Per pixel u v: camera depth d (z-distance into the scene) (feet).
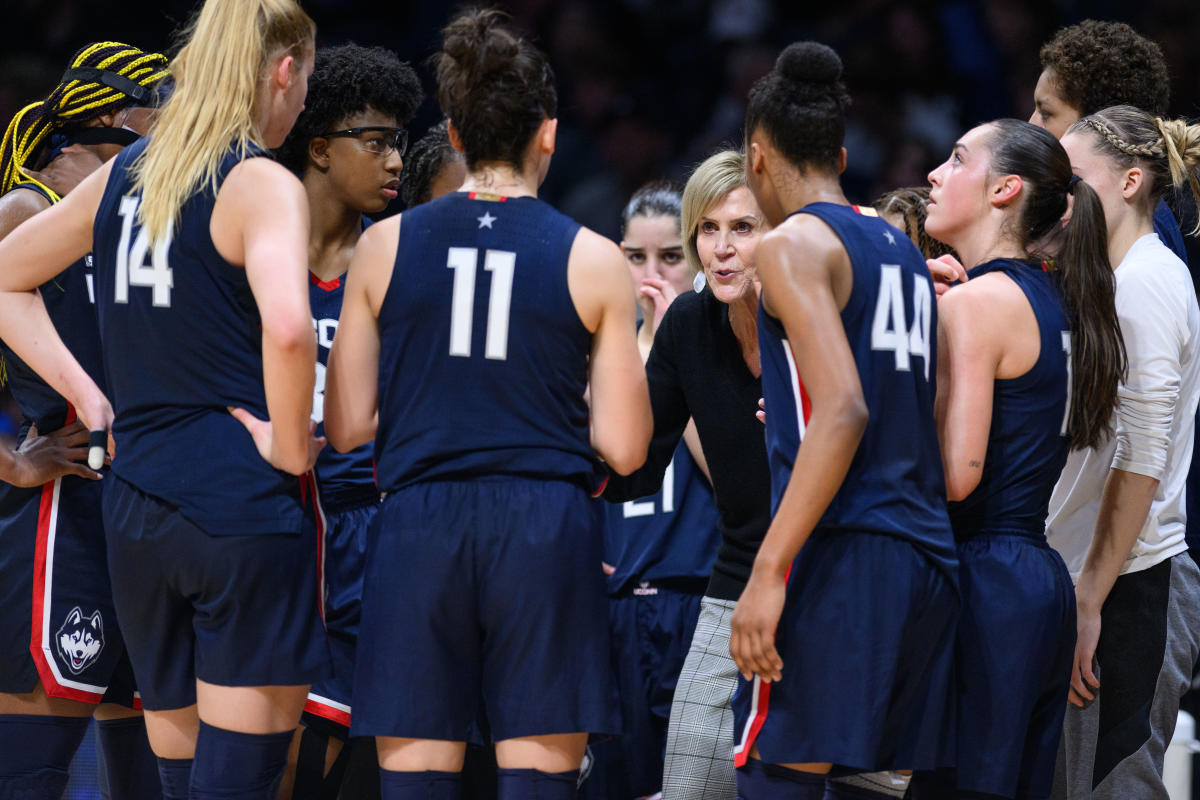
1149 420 33.42
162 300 28.14
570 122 95.96
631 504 43.27
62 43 90.99
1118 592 35.65
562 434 28.25
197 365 28.27
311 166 37.04
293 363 26.63
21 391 34.47
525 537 27.50
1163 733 36.47
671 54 99.19
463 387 27.84
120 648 34.55
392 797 28.09
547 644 27.58
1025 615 29.84
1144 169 35.55
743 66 96.37
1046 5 95.04
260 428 28.30
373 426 29.17
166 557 28.12
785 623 28.09
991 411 30.19
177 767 30.45
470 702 28.53
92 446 30.19
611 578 43.09
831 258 27.45
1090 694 34.27
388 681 27.66
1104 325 30.91
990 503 30.58
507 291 27.84
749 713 28.76
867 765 27.22
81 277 34.06
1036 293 30.71
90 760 45.88
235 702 28.40
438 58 29.68
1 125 84.74
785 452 28.37
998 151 31.73
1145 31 93.97
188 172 28.09
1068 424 31.09
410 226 28.60
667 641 42.27
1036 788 31.07
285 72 29.17
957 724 30.22
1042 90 42.45
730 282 34.78
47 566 33.24
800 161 29.04
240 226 27.76
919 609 27.89
